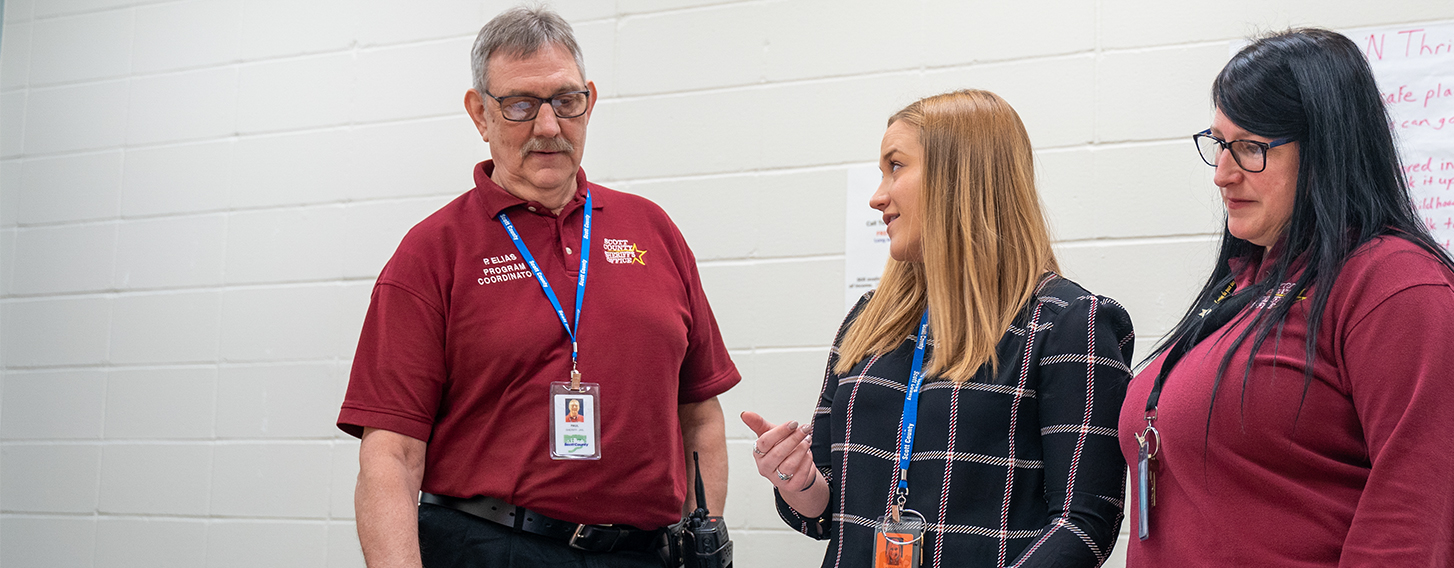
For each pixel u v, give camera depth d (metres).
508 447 1.74
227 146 3.14
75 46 3.35
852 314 1.78
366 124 3.01
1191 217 2.33
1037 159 2.45
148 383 3.10
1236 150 1.23
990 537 1.40
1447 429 1.02
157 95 3.24
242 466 2.97
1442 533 1.01
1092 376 1.41
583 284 1.83
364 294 2.94
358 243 2.96
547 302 1.80
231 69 3.17
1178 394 1.24
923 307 1.61
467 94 1.94
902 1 2.61
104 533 3.07
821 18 2.67
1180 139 2.36
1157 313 2.33
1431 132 2.18
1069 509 1.37
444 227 1.83
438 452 1.79
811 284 2.59
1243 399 1.16
